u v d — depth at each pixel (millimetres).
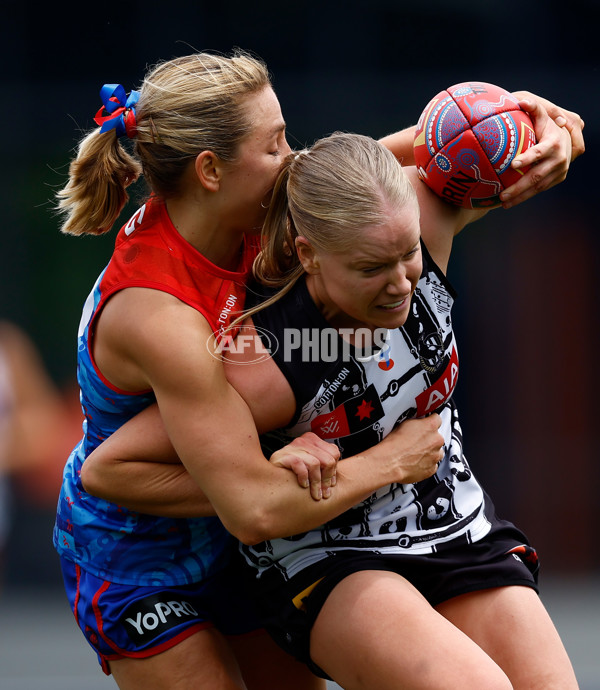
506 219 28078
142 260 8406
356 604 8195
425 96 27156
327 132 27094
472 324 28266
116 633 9086
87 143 8672
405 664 7844
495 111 8398
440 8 26891
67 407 26703
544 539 28203
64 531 9516
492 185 8438
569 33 26891
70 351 27109
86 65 27047
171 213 8531
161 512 8672
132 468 8516
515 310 28172
